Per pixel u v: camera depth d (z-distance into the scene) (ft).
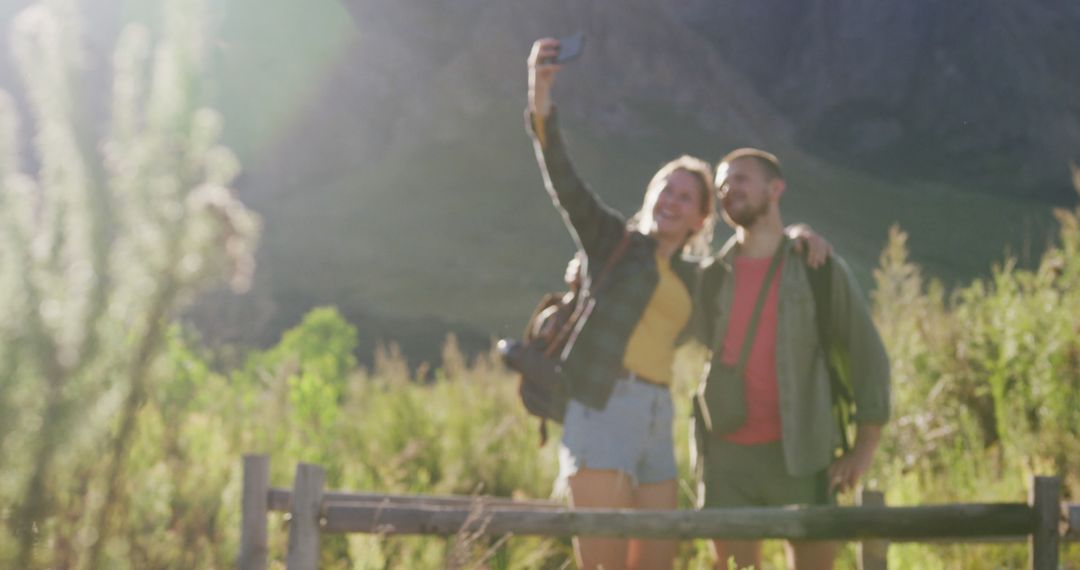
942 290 24.11
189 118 4.85
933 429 19.93
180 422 12.46
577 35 12.38
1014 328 20.24
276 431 18.39
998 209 180.65
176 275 4.86
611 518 9.26
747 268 12.41
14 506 4.88
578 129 203.82
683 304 12.39
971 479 17.04
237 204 4.98
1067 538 8.93
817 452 11.78
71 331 4.84
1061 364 18.75
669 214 12.50
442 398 24.00
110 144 4.87
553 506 12.41
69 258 4.84
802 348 11.87
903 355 21.83
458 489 18.75
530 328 12.84
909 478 16.87
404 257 124.36
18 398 4.83
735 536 9.07
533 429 21.13
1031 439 17.93
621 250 12.32
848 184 192.24
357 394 25.12
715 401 12.16
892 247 23.79
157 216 4.81
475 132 179.93
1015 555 14.25
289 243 127.24
